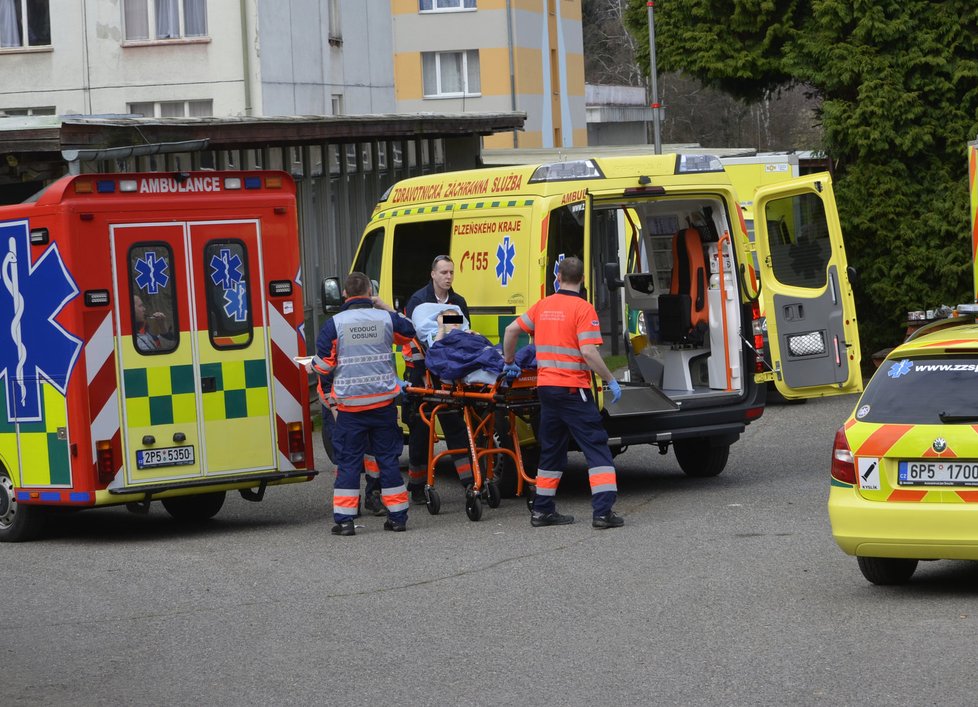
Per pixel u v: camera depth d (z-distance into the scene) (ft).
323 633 27.76
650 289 47.52
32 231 39.22
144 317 39.47
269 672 25.09
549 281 41.37
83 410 38.55
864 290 76.74
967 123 74.13
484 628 27.50
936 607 27.40
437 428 45.14
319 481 50.67
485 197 43.96
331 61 115.96
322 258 81.00
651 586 30.40
